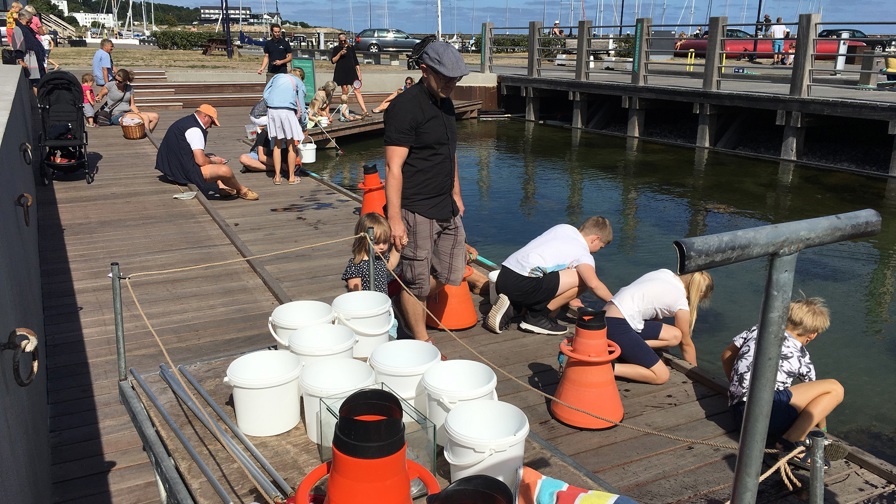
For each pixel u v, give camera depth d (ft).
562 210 33.53
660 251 27.25
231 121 50.78
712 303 21.68
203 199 26.96
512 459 8.33
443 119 12.90
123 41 187.52
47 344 15.08
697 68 85.51
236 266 20.21
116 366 14.16
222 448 9.20
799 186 37.93
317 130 47.29
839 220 5.04
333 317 11.21
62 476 10.96
